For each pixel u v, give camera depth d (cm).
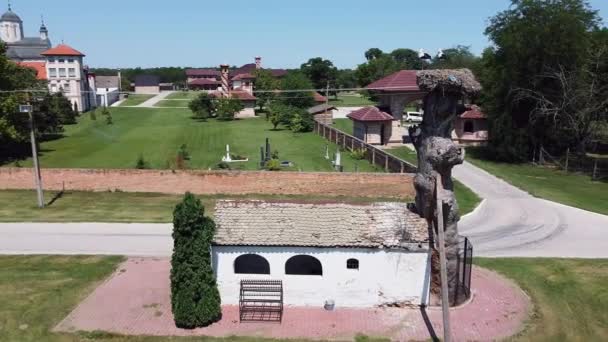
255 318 2114
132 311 2188
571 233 3238
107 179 4256
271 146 6334
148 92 15888
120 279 2527
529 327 2047
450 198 2130
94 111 10062
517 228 3341
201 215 2070
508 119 5634
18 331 2023
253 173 4162
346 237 2162
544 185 4622
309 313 2159
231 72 19212
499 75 5747
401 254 2161
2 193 4200
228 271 2191
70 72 10281
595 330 2052
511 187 4422
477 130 6525
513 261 2739
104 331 2008
